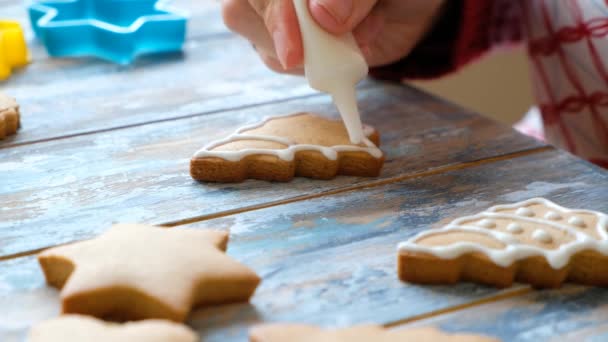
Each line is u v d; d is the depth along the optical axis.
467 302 0.52
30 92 0.92
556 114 1.09
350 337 0.44
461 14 0.96
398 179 0.70
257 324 0.49
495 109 1.69
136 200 0.65
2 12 1.26
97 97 0.91
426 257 0.53
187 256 0.51
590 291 0.53
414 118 0.85
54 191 0.67
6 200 0.65
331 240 0.59
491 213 0.59
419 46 0.99
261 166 0.69
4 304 0.51
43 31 1.04
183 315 0.47
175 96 0.91
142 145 0.77
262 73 1.01
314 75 0.69
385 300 0.52
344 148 0.70
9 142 0.77
